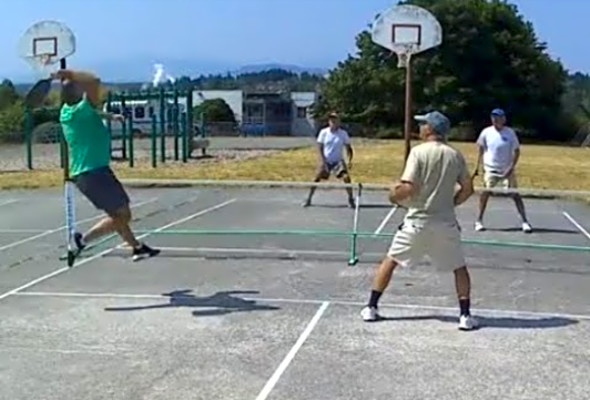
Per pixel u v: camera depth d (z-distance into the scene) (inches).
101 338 255.4
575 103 2669.8
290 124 3201.3
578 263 386.9
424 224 260.2
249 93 3307.1
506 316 282.5
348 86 2551.7
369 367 225.3
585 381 214.5
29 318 280.7
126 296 313.6
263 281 341.4
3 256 405.1
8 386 211.3
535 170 1113.4
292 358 233.3
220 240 455.8
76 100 292.4
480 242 402.9
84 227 510.9
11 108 1412.4
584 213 609.9
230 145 1683.1
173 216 574.6
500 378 216.5
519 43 2482.8
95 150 292.4
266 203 660.7
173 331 263.0
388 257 271.0
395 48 522.0
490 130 489.1
